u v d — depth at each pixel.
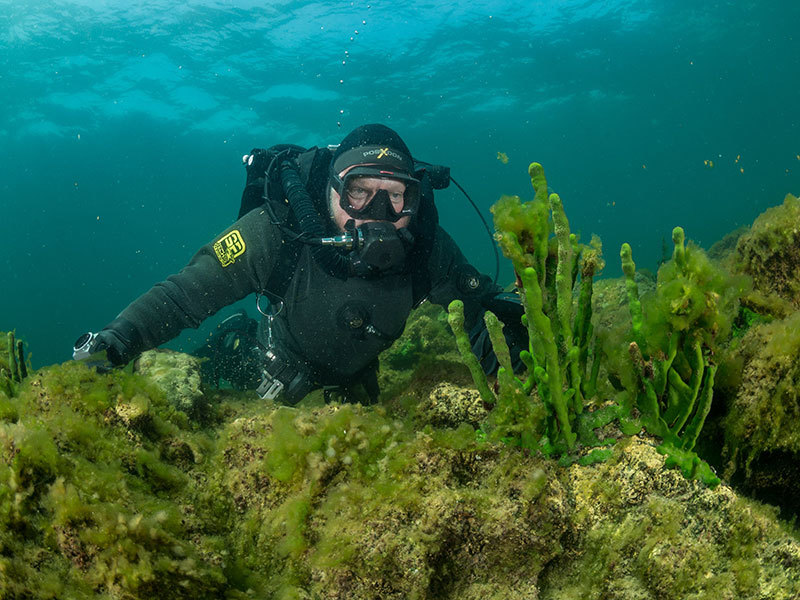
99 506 1.27
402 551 1.21
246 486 1.55
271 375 2.85
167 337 2.54
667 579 1.26
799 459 1.47
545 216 1.30
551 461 1.38
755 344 1.56
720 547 1.26
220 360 3.80
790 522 1.49
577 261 1.45
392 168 2.76
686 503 1.28
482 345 2.62
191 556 1.28
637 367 1.37
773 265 1.85
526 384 1.49
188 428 1.89
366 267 2.67
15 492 1.30
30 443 1.33
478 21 23.30
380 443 1.50
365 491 1.37
